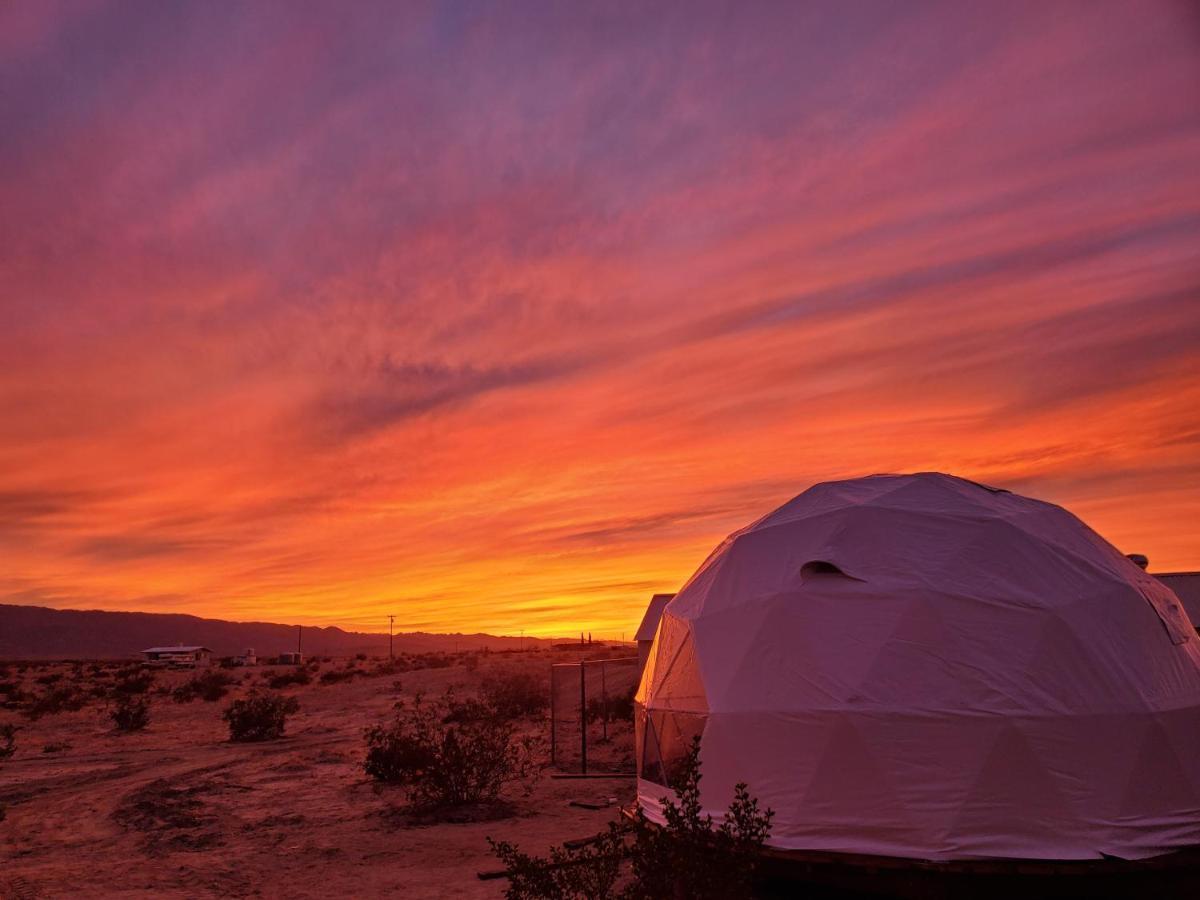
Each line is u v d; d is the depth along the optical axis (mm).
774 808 8477
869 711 8250
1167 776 8062
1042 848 7617
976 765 7887
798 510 10906
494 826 12078
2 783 17875
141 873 9734
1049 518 10195
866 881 7805
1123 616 8914
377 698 40250
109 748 24422
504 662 60312
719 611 10055
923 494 10383
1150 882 7641
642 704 11180
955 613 8609
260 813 13492
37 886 9180
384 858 10281
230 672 73750
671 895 6039
